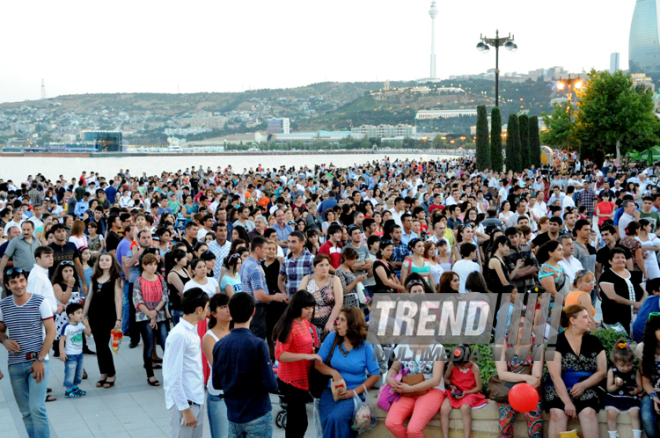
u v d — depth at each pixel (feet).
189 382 18.63
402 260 33.35
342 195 74.90
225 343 17.56
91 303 27.68
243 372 17.30
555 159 177.37
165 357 18.49
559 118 216.33
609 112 169.99
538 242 36.40
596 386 19.95
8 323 20.45
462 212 48.83
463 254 29.76
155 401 25.96
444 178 110.01
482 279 23.91
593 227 70.18
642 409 19.40
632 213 41.22
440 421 20.07
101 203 63.82
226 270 29.04
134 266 32.19
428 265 30.25
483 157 135.54
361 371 19.90
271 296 26.96
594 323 24.57
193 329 18.88
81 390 26.76
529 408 18.94
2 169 300.61
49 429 21.40
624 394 19.71
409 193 71.67
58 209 64.49
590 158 182.09
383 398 20.35
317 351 21.21
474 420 19.97
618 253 27.55
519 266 28.78
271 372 17.49
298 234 27.35
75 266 33.42
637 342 25.05
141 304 27.73
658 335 19.16
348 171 135.54
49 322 20.84
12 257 34.22
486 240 38.14
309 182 88.84
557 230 35.86
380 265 28.53
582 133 176.96
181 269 29.04
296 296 19.75
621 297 27.53
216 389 18.22
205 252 27.66
